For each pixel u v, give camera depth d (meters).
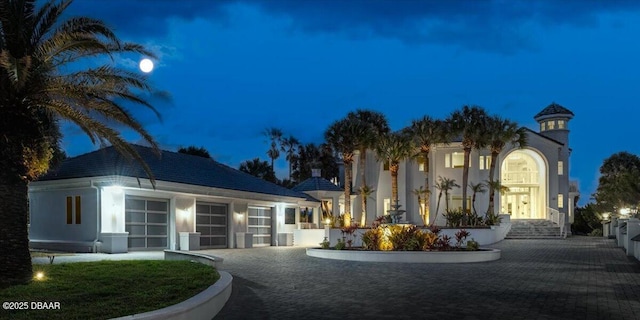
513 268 17.84
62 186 23.39
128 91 13.37
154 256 20.17
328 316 9.41
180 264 14.49
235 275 15.35
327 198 40.25
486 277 15.12
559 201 44.75
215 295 9.61
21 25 11.34
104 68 12.60
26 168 11.17
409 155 39.69
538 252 25.38
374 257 20.39
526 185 45.09
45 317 7.73
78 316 7.80
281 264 18.77
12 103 11.12
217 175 30.30
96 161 24.56
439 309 10.03
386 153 38.31
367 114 43.03
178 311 7.92
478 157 43.06
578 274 15.98
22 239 11.00
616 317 9.32
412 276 15.28
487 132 37.38
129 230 23.23
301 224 35.53
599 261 20.58
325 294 11.84
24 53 11.37
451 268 17.73
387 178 45.44
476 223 35.47
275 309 10.07
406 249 21.23
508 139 37.97
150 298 9.17
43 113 12.22
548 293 12.05
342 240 23.52
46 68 11.68
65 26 11.84
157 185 23.89
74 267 13.59
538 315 9.47
